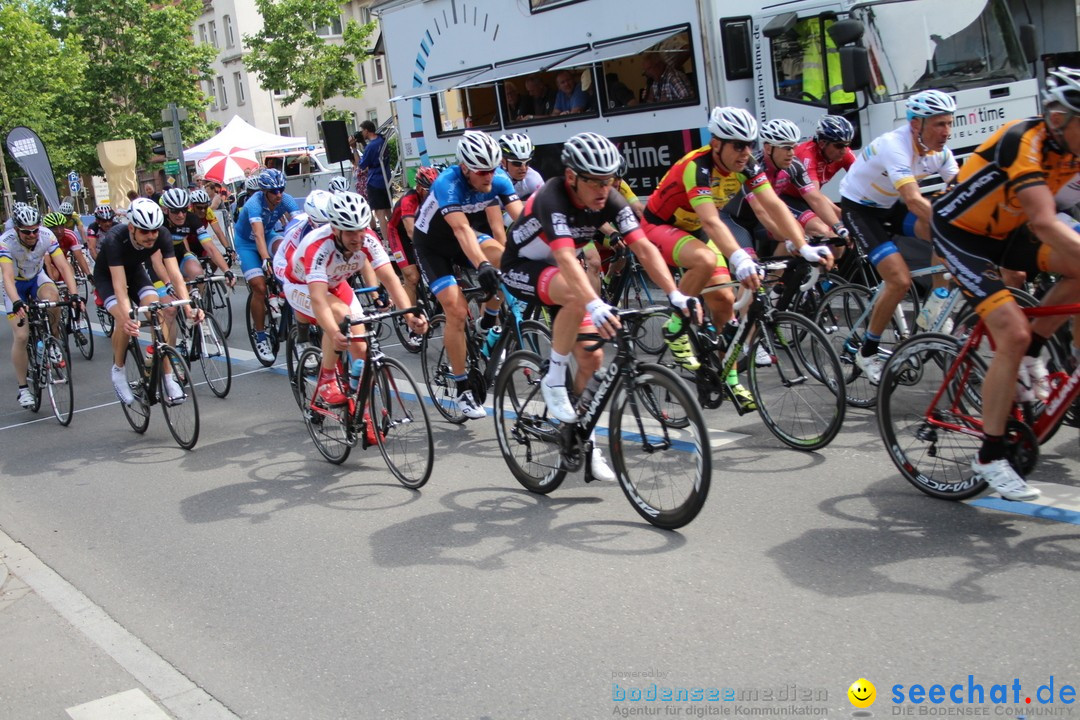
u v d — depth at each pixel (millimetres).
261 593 4023
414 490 5121
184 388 6457
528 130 11344
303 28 29000
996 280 3715
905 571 3498
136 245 6477
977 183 3727
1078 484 4094
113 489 5805
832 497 4289
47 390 7871
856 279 6609
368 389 5285
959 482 4035
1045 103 3412
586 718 2834
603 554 3975
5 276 7578
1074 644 2916
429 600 3754
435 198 5695
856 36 7855
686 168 4902
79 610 4051
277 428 6793
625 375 4152
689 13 9070
